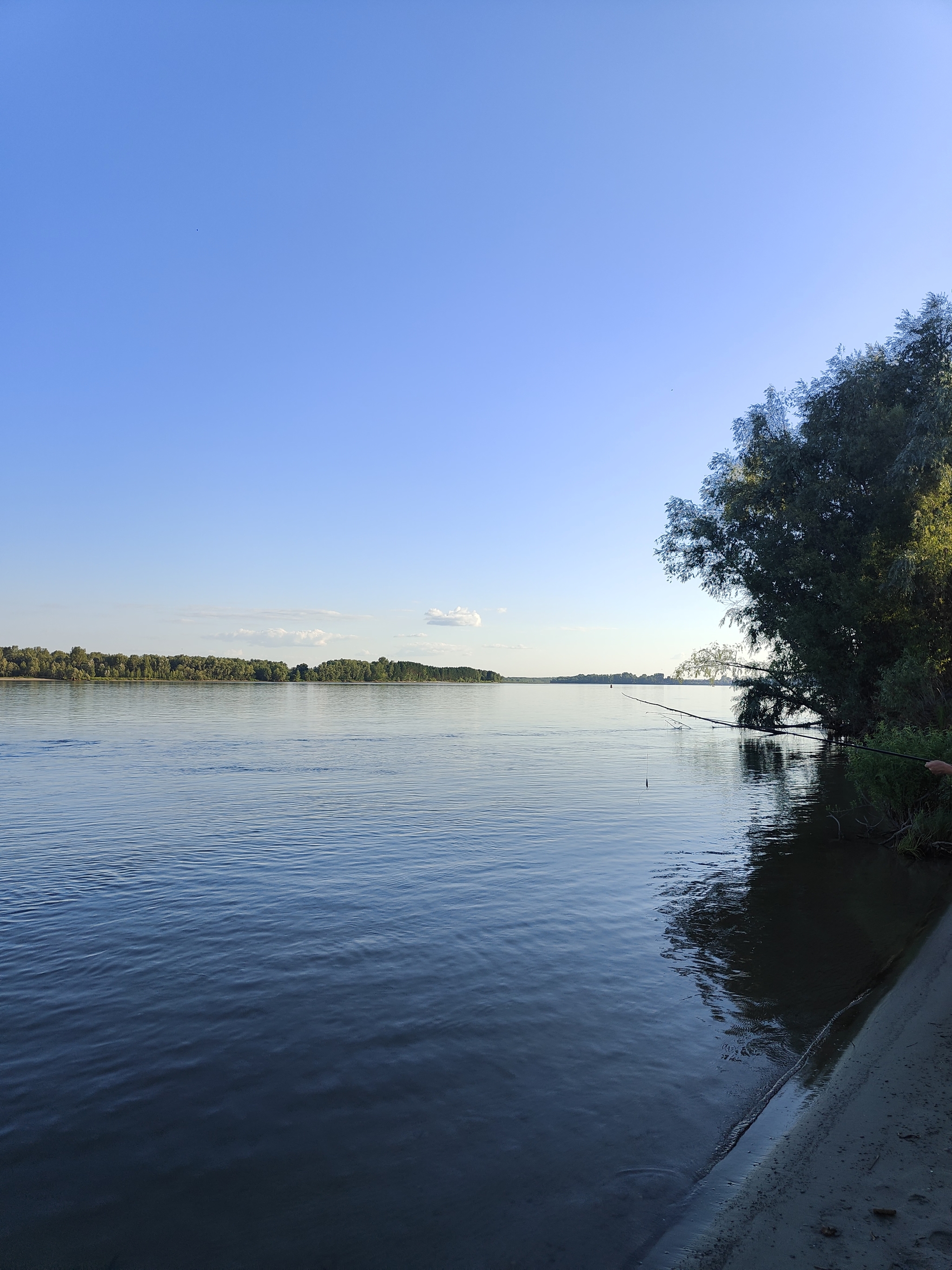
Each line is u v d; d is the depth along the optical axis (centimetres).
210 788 2216
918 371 2589
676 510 3184
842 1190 411
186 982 770
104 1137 498
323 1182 447
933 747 1409
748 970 798
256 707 7619
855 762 1523
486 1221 408
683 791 2186
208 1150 482
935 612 2431
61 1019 682
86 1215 421
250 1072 582
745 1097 536
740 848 1417
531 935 920
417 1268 375
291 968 808
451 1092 549
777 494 2802
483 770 2700
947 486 2208
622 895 1098
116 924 961
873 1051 584
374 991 745
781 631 2741
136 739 3853
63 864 1287
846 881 1177
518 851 1393
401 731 4722
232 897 1085
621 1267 367
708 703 10031
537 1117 514
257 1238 400
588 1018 677
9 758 3006
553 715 7094
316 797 2055
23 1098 546
